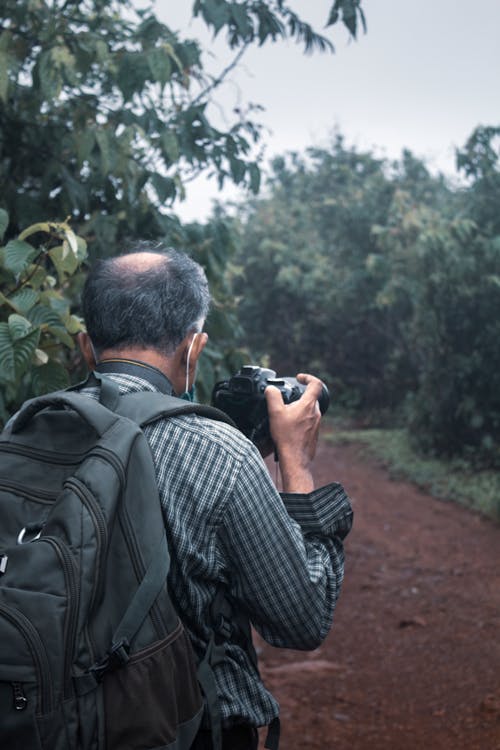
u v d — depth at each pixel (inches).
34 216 125.3
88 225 128.0
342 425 629.3
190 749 53.8
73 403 51.3
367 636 233.8
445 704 184.1
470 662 206.8
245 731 58.5
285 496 59.5
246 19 136.3
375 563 301.3
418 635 230.5
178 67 136.5
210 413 55.9
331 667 211.2
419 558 303.9
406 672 205.6
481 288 428.5
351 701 189.2
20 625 44.1
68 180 127.7
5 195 127.4
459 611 246.7
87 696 45.8
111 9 153.3
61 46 122.5
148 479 49.9
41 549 45.8
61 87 116.0
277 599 54.4
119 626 46.9
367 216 645.3
